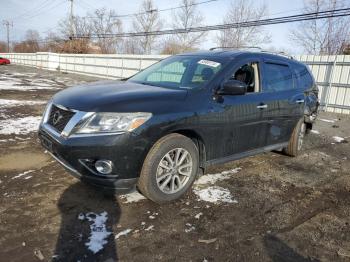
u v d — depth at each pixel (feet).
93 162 10.00
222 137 12.71
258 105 14.01
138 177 10.48
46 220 9.89
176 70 14.16
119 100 10.43
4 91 44.55
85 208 10.72
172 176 11.31
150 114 10.28
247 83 14.07
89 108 10.13
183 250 8.85
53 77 84.64
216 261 8.48
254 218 10.78
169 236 9.45
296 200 12.44
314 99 19.39
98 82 14.21
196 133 11.68
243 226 10.24
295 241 9.58
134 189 10.86
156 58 72.74
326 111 42.98
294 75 17.60
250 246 9.20
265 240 9.53
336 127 30.22
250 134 14.07
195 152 11.83
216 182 13.64
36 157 15.66
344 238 9.93
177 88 12.51
